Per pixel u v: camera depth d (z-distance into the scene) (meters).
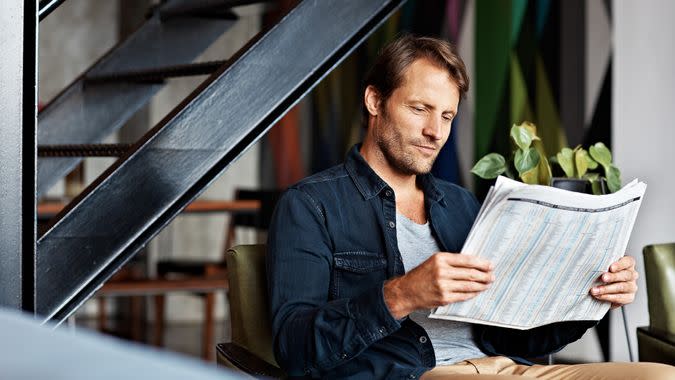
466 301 1.82
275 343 1.89
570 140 4.51
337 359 1.82
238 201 4.99
